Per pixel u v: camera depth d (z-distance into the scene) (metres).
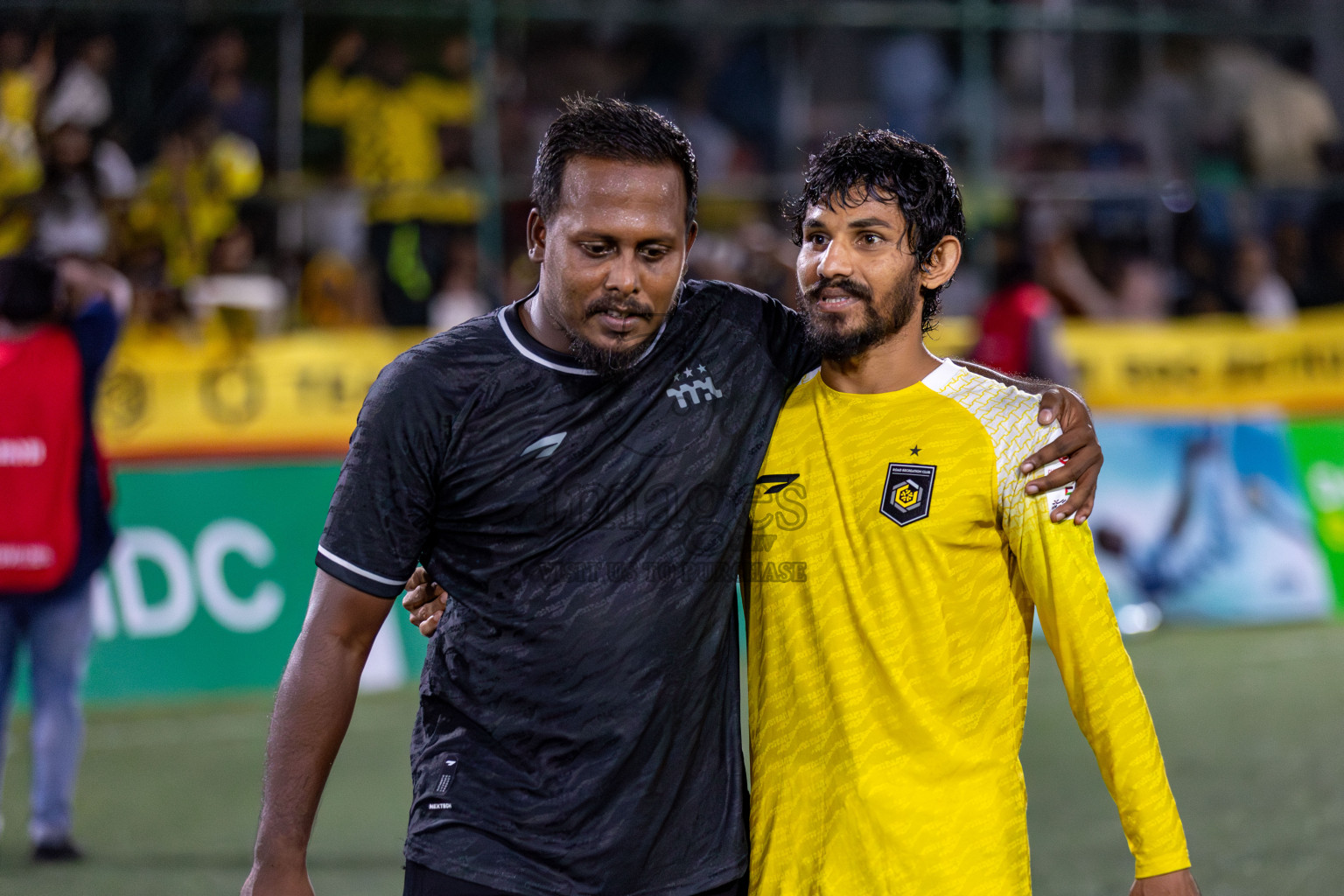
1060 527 3.85
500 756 3.82
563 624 3.78
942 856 3.79
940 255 4.10
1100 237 15.73
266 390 12.46
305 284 13.68
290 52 13.93
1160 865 3.80
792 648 4.02
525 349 3.83
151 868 7.65
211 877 7.50
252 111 13.82
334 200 13.80
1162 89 16.53
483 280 14.20
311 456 12.42
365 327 13.79
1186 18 16.17
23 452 7.99
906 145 4.04
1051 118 16.36
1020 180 15.46
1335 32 16.88
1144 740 3.83
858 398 4.05
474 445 3.79
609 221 3.62
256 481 12.16
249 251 13.52
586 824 3.76
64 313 8.33
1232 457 14.59
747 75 15.55
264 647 11.75
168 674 11.40
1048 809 8.41
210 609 11.68
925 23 15.52
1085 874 7.30
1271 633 13.55
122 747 10.14
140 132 13.52
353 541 3.77
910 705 3.84
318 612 3.79
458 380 3.78
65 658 7.96
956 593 3.91
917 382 4.04
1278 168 16.56
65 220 12.96
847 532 3.97
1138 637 13.43
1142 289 15.68
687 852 3.88
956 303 15.16
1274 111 16.59
